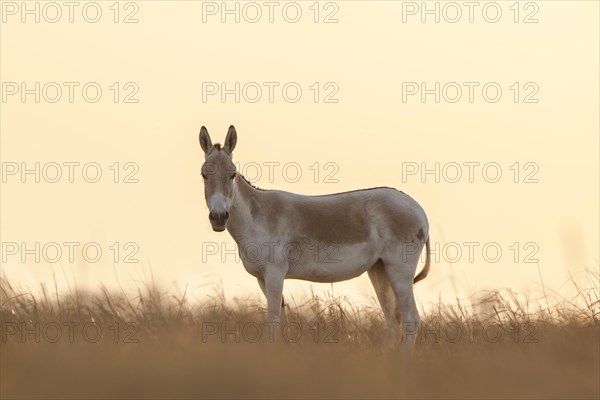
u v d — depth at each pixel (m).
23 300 42.38
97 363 29.56
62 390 27.22
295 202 42.38
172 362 29.66
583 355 33.16
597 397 27.78
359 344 38.22
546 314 40.00
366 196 43.75
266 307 43.72
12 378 28.33
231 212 40.62
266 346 34.38
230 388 27.28
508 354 33.22
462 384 28.59
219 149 40.50
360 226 42.91
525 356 32.91
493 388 28.20
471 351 34.66
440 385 28.62
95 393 27.03
